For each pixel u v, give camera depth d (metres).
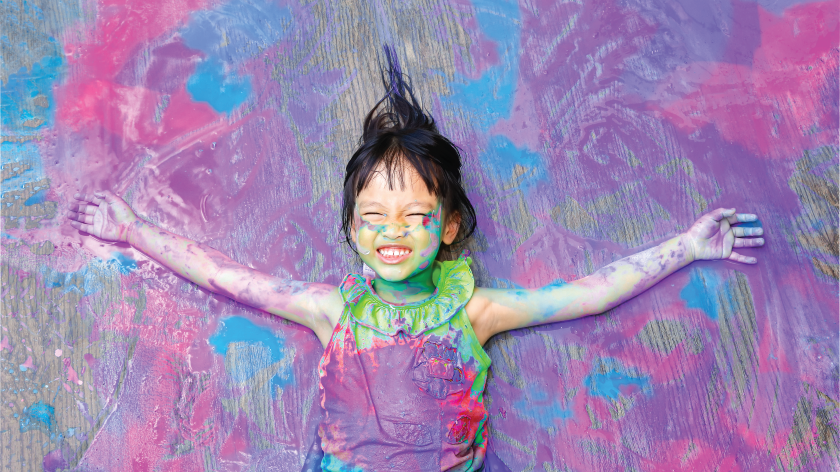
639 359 1.45
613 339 1.46
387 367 1.25
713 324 1.46
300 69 1.62
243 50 1.64
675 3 1.61
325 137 1.58
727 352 1.45
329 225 1.54
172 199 1.57
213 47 1.64
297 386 1.47
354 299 1.28
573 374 1.45
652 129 1.55
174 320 1.51
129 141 1.60
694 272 1.48
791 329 1.45
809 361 1.44
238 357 1.49
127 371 1.49
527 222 1.51
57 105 1.62
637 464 1.41
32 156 1.59
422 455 1.24
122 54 1.64
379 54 1.61
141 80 1.63
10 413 1.46
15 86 1.63
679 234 1.49
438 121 1.57
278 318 1.50
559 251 1.50
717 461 1.40
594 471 1.41
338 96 1.60
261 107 1.61
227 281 1.42
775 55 1.59
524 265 1.49
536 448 1.43
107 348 1.50
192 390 1.48
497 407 1.44
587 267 1.49
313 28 1.64
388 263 1.24
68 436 1.45
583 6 1.62
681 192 1.52
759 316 1.46
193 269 1.44
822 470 1.38
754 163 1.53
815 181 1.52
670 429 1.42
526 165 1.54
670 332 1.46
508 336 1.47
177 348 1.50
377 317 1.27
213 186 1.57
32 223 1.55
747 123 1.55
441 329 1.27
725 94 1.57
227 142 1.59
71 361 1.49
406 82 1.59
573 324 1.47
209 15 1.66
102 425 1.46
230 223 1.55
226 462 1.44
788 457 1.39
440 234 1.27
